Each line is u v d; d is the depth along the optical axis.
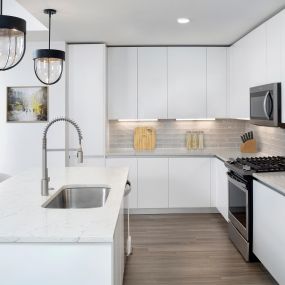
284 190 2.85
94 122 5.61
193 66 5.77
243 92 4.99
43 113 5.51
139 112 5.80
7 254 1.94
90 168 4.20
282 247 2.96
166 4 3.71
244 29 4.74
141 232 4.81
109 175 3.70
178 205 5.65
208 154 5.59
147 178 5.64
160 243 4.39
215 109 5.81
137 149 6.10
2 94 5.52
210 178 5.61
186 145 6.14
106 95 5.72
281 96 3.69
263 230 3.40
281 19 3.66
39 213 2.32
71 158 5.62
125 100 5.79
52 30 4.79
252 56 4.58
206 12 3.99
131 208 5.67
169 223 5.20
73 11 3.92
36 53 3.30
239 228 4.03
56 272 1.94
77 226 2.05
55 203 2.93
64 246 1.93
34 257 1.94
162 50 5.75
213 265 3.74
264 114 3.97
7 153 5.56
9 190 3.01
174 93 5.79
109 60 5.75
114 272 2.16
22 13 4.83
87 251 1.93
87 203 3.24
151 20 4.31
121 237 2.97
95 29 4.75
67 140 5.61
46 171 2.84
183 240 4.49
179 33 4.98
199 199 5.63
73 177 3.58
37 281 1.94
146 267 3.70
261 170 3.62
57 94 5.50
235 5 3.74
